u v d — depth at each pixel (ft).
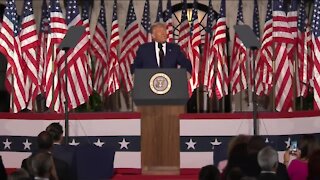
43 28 52.01
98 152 34.94
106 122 38.37
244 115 37.81
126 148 38.22
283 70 50.65
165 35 36.50
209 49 53.78
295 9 52.06
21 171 23.66
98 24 56.08
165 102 32.50
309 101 53.67
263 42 53.11
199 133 37.70
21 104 46.60
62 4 57.52
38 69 50.90
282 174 28.09
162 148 33.81
